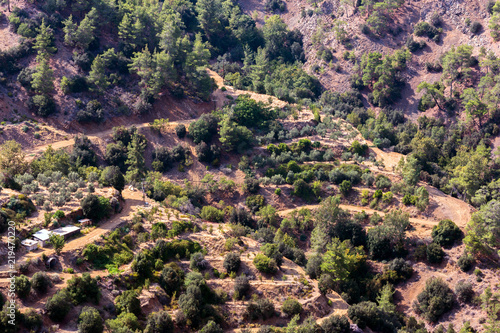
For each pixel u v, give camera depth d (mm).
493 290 97312
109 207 97062
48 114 141125
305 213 124562
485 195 128500
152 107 153500
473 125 168250
